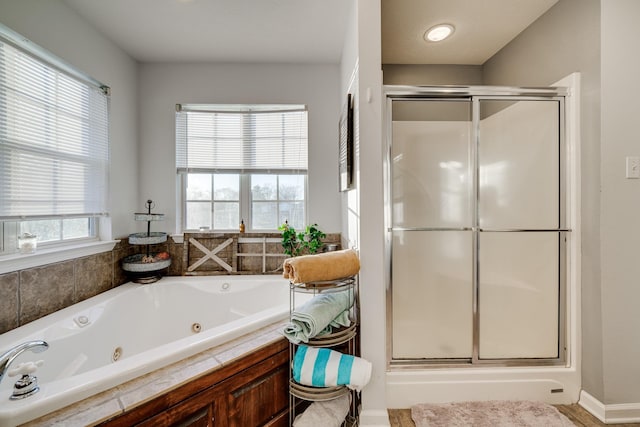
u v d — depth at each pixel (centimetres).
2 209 148
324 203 262
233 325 138
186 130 261
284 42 228
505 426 146
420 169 176
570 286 167
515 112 174
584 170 160
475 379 166
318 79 261
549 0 175
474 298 174
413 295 176
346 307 149
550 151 173
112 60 223
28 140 161
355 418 145
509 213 178
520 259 178
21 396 89
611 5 149
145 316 215
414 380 165
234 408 118
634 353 152
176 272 254
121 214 232
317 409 131
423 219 176
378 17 146
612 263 152
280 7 187
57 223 185
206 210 267
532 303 177
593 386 157
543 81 189
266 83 259
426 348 176
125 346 198
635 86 151
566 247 169
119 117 231
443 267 177
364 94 146
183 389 103
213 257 255
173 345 118
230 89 258
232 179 269
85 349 165
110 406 91
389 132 169
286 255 253
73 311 171
